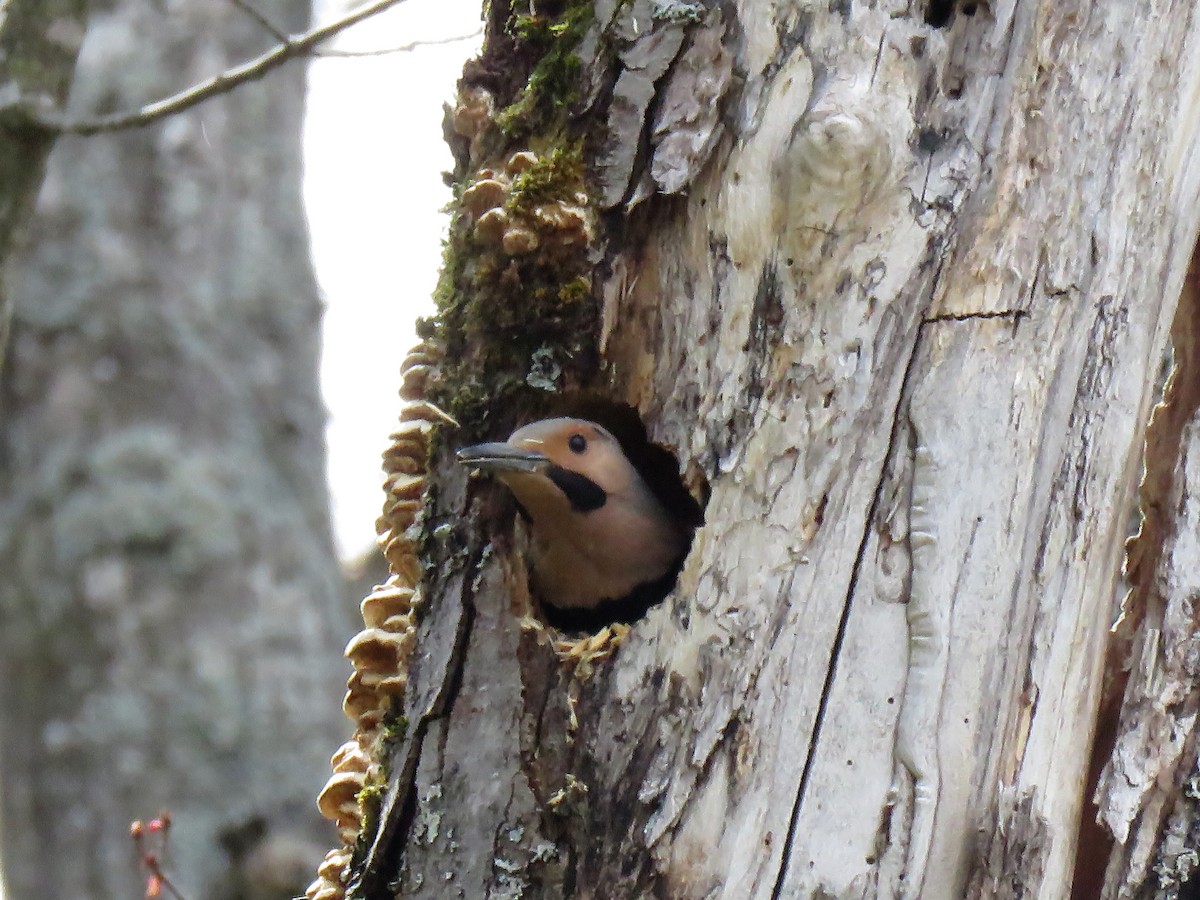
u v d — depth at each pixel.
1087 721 9.12
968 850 8.65
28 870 16.53
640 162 9.38
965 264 9.05
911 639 8.80
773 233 9.12
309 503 18.64
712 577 8.98
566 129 9.48
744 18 9.27
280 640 17.56
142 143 19.16
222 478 18.03
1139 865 9.49
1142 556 10.18
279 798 16.81
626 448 11.75
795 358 9.07
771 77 9.18
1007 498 8.92
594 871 8.77
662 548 11.63
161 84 19.31
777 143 9.12
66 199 18.70
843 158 8.87
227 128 19.64
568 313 9.54
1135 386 9.27
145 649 17.17
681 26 9.34
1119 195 9.30
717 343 9.25
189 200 19.09
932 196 9.08
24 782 16.83
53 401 18.00
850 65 9.11
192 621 17.34
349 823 9.79
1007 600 8.87
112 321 18.31
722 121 9.25
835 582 8.90
